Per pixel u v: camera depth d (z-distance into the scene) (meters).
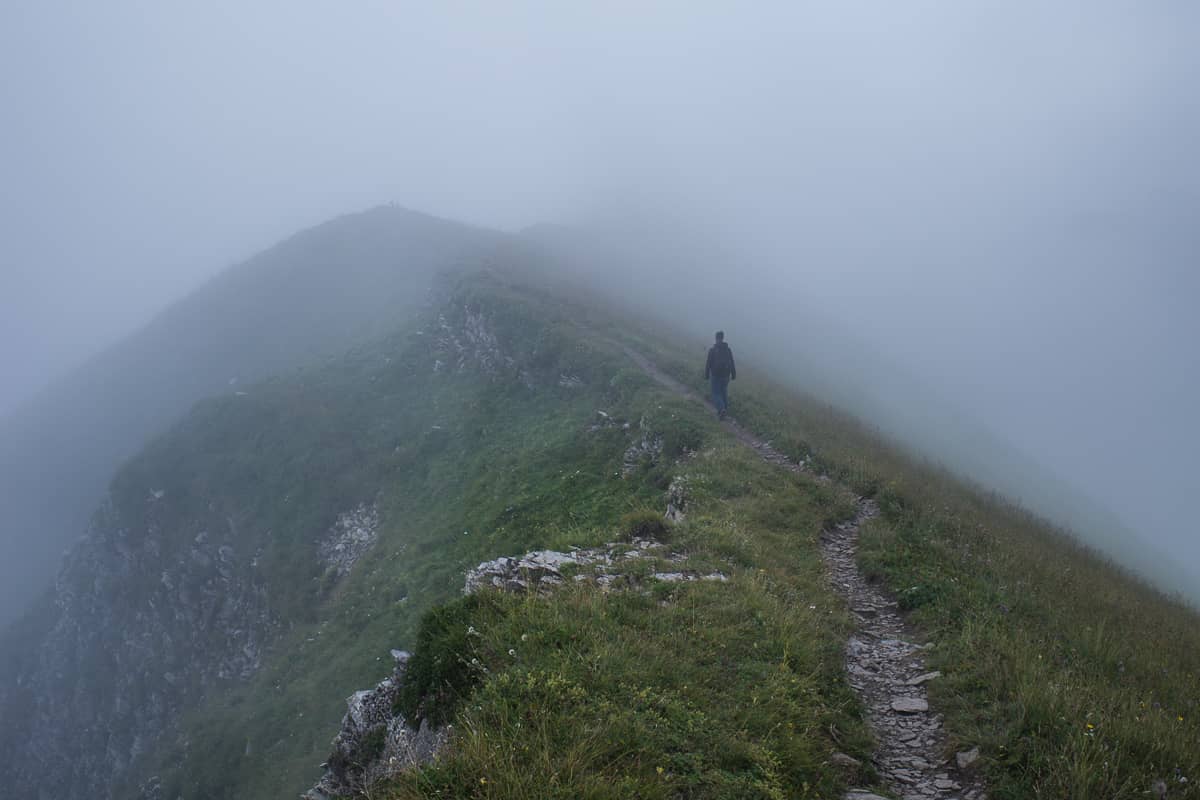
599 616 8.17
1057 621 10.30
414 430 38.81
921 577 11.60
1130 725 6.57
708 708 6.70
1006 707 7.21
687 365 30.75
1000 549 14.27
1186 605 20.06
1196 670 9.78
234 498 41.16
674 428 22.44
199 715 31.27
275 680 27.64
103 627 42.72
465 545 24.77
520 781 5.05
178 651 37.47
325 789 8.92
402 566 27.12
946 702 7.68
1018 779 6.16
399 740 7.55
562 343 35.16
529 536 21.75
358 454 39.69
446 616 8.37
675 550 12.29
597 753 5.49
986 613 9.99
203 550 40.09
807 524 14.49
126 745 36.00
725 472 17.66
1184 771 6.04
